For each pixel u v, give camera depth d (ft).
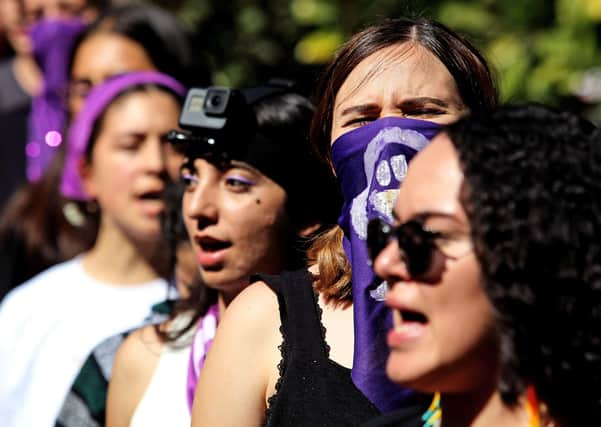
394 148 19.03
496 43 41.75
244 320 19.44
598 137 14.47
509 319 13.83
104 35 35.01
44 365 29.37
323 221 23.43
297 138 23.24
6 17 44.42
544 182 13.92
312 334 18.97
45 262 34.68
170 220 26.61
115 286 30.22
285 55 49.16
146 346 23.86
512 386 14.03
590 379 14.19
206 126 22.82
